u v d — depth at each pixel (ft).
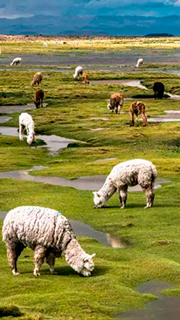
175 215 112.78
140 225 107.04
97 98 342.44
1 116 279.28
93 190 139.13
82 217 114.11
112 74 474.49
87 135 226.17
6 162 176.14
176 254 89.10
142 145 203.21
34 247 76.07
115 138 215.51
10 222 76.18
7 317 61.41
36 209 76.18
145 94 350.02
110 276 77.10
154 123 250.57
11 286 72.64
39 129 242.99
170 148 197.36
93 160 181.68
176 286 75.41
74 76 445.37
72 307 65.57
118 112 282.77
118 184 118.42
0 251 92.63
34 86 397.80
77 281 74.74
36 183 146.10
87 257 75.97
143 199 128.16
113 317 64.28
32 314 62.13
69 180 150.82
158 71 513.86
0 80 431.43
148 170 116.47
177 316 65.05
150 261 84.12
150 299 70.03
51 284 73.36
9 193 135.33
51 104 320.50
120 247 95.09
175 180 147.64
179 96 355.97
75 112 284.82
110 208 120.37
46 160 184.14
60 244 75.72
